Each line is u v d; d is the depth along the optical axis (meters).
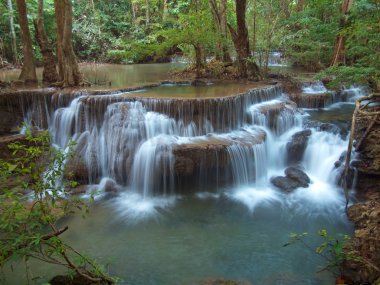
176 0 26.27
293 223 6.98
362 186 8.01
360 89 12.84
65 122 9.74
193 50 14.52
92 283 4.82
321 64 15.23
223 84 12.09
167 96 9.58
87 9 25.95
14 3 20.03
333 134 9.28
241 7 12.33
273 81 12.59
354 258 4.87
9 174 4.20
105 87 10.95
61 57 11.70
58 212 6.94
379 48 9.80
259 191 8.27
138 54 15.72
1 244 3.91
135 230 6.73
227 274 5.50
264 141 8.93
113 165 8.66
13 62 19.58
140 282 5.30
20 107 10.24
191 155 8.01
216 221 7.08
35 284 4.55
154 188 8.18
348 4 13.21
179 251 6.10
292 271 5.55
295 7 18.94
